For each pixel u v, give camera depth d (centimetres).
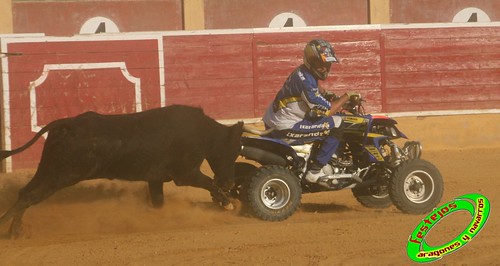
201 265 1894
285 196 2436
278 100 2494
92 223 2484
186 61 4181
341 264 1892
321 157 2484
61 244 2133
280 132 2484
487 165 3800
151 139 2316
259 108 4262
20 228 2239
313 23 5100
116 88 4100
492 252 1988
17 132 3962
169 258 1959
